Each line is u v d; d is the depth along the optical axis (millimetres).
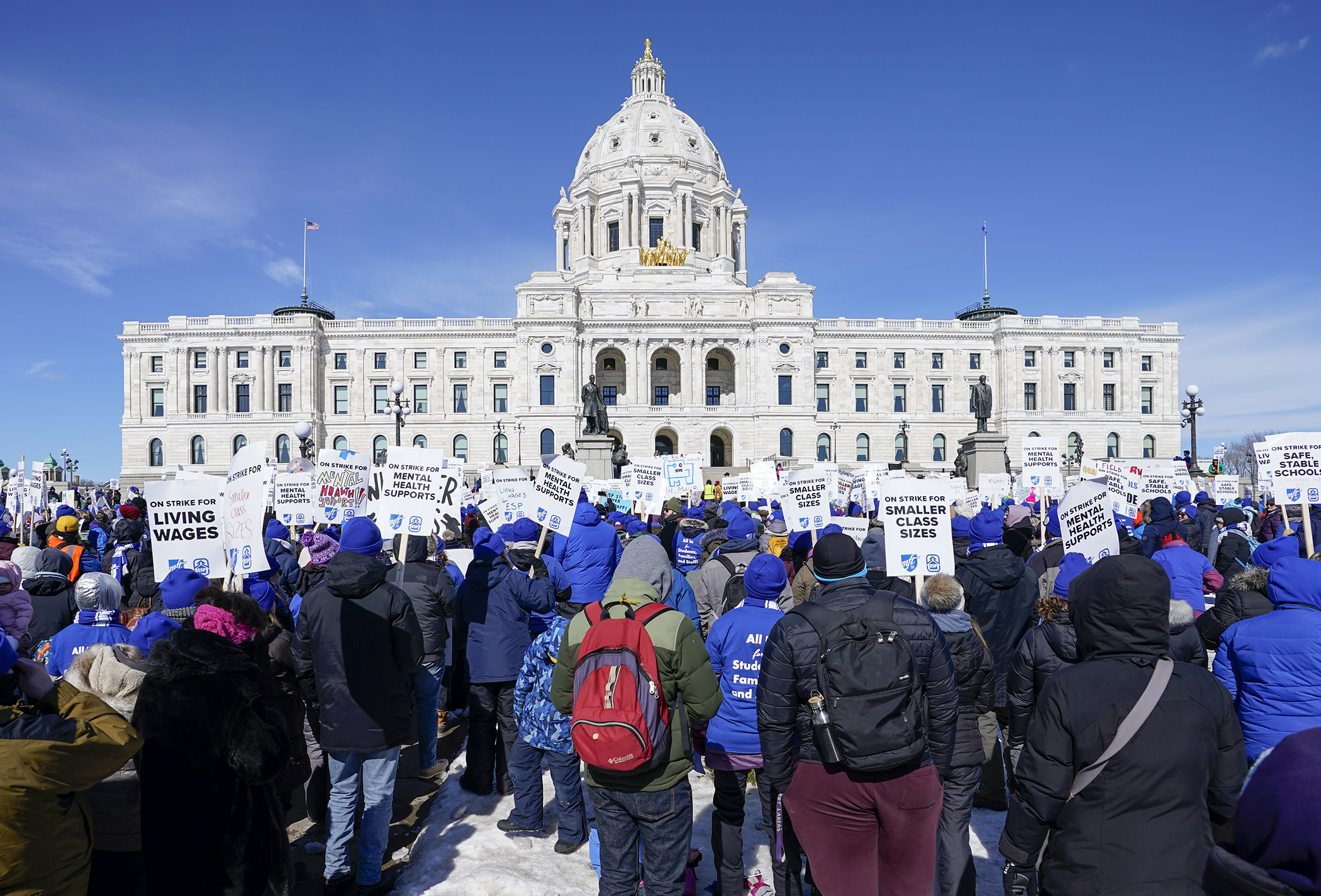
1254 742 5844
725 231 110812
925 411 91250
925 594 6848
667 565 6574
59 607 10188
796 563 10820
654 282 93625
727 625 7020
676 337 87125
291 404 85438
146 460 86500
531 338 85125
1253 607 7418
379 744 7027
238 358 85750
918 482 8586
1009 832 4492
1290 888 2438
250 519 8641
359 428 87375
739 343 88125
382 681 7062
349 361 88375
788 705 5320
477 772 9453
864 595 5500
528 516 10648
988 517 10383
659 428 87375
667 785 5562
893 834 5152
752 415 86812
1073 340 90250
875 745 4828
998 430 91062
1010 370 89625
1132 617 4199
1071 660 5980
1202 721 4059
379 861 7199
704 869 7797
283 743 4938
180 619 6902
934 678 5363
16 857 3881
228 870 4824
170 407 84938
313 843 8312
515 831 8344
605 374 93625
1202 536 17641
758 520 22766
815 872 5359
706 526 14578
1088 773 4105
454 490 15148
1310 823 2389
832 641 5129
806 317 87062
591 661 5324
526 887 7141
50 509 33531
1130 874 3928
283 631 7855
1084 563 7574
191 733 4750
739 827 6773
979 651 6676
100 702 4445
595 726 5133
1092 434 90125
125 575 15367
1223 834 4109
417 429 87562
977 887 7109
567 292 86062
